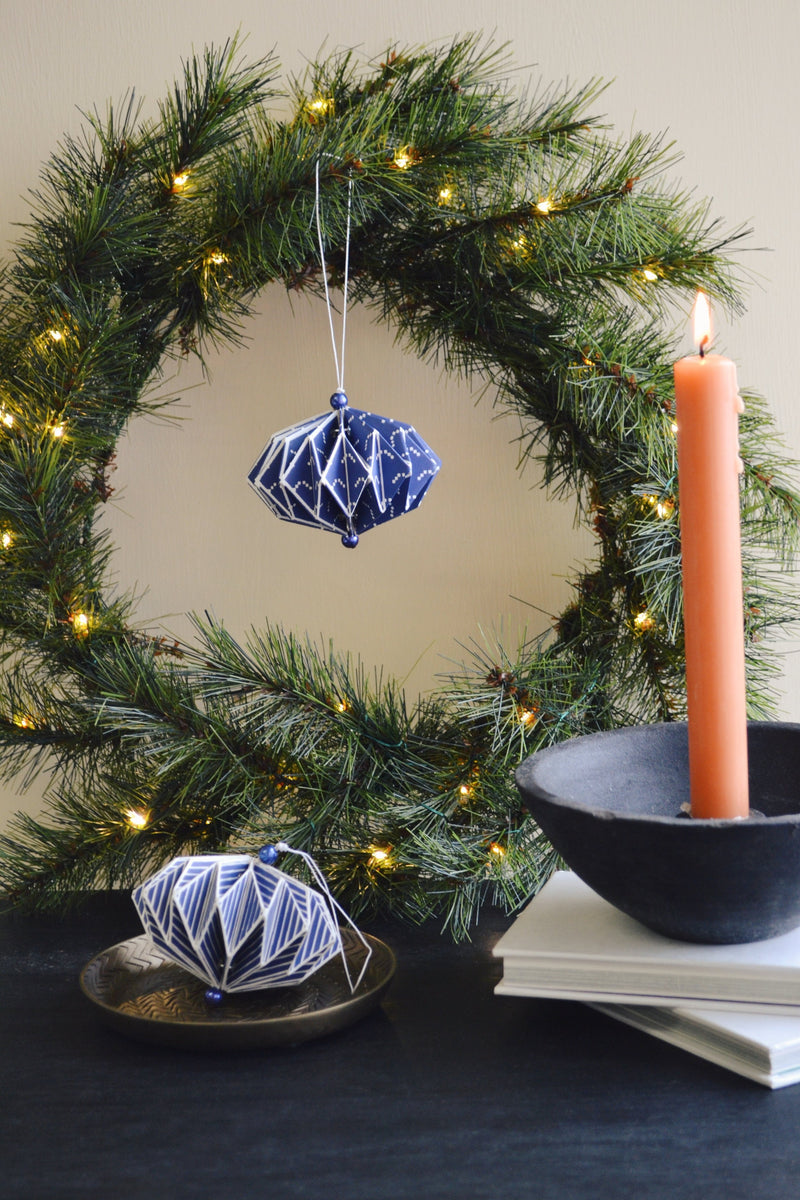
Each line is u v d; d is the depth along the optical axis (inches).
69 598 37.7
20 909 38.5
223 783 37.4
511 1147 29.8
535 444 40.6
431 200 37.9
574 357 37.3
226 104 37.4
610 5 40.0
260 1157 29.8
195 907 32.8
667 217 37.9
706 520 31.0
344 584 41.5
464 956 35.7
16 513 36.9
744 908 30.5
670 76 40.1
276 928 32.7
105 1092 31.3
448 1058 32.0
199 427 41.3
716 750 31.1
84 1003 34.2
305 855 34.0
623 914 33.0
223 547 41.5
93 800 38.7
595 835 30.3
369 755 36.9
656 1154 29.6
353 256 39.4
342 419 34.7
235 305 40.2
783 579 40.6
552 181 38.0
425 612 41.4
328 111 38.4
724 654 31.0
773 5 39.8
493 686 36.9
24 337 38.4
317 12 40.3
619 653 38.1
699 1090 30.9
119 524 41.5
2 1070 32.0
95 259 37.3
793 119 40.0
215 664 37.3
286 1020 31.9
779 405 40.5
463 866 36.0
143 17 40.4
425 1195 29.0
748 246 40.3
